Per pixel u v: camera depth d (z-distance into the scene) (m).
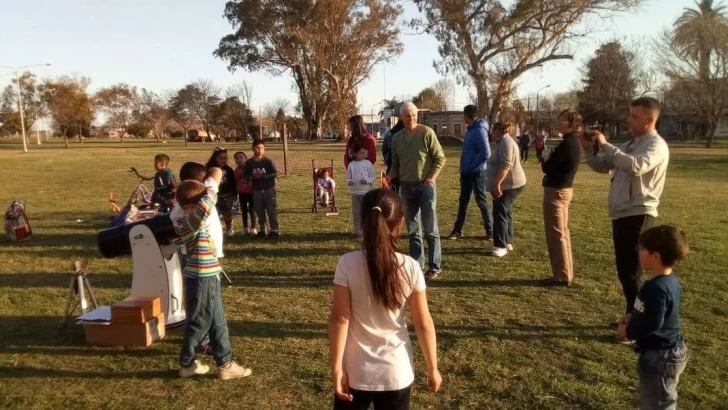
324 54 57.62
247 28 57.84
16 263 8.34
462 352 4.87
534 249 8.62
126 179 22.70
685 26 46.94
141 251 5.34
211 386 4.30
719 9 46.91
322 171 13.02
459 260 7.97
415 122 6.91
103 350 4.98
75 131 77.19
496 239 8.23
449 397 4.11
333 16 55.62
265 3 56.12
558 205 6.62
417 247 7.10
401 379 2.68
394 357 2.69
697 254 8.18
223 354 4.39
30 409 3.95
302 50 58.97
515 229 10.21
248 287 6.88
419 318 2.77
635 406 3.92
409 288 2.73
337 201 14.48
